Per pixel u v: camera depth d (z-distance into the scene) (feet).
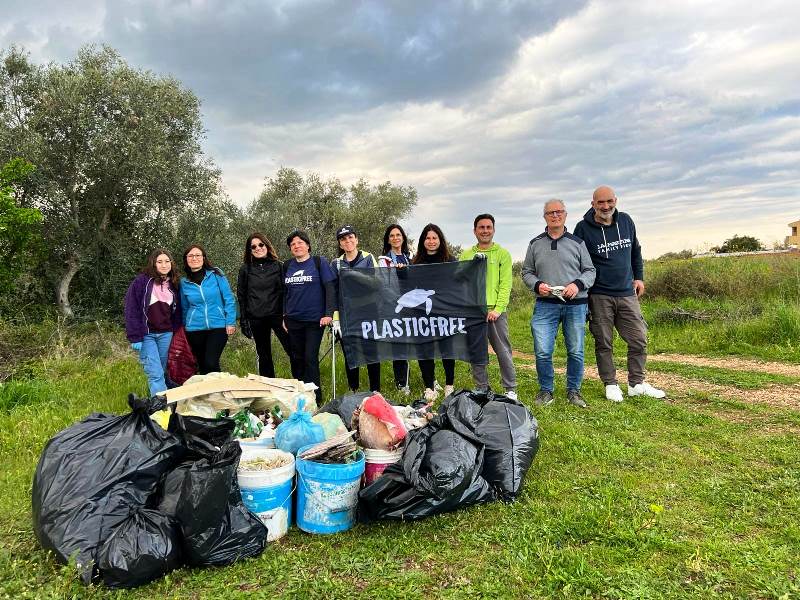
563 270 20.92
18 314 37.65
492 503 12.40
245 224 52.31
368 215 74.38
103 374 27.71
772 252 75.77
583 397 22.25
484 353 20.39
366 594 9.09
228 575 9.85
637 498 12.51
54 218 41.68
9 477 14.24
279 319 22.31
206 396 15.74
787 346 31.68
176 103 45.70
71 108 40.45
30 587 9.22
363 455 12.19
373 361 19.97
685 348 34.40
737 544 10.37
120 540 9.59
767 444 15.96
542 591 9.05
